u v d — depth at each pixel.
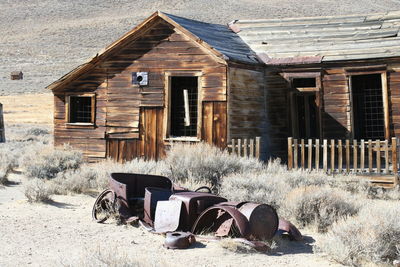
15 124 44.56
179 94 15.90
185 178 11.14
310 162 12.10
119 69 15.83
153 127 15.23
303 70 16.00
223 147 14.23
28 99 53.91
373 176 11.60
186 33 14.85
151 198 7.59
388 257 5.85
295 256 6.00
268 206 6.49
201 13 108.00
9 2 121.31
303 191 8.24
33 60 73.00
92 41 83.75
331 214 7.68
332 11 109.69
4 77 64.31
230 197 8.81
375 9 111.81
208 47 14.52
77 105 17.12
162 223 7.07
